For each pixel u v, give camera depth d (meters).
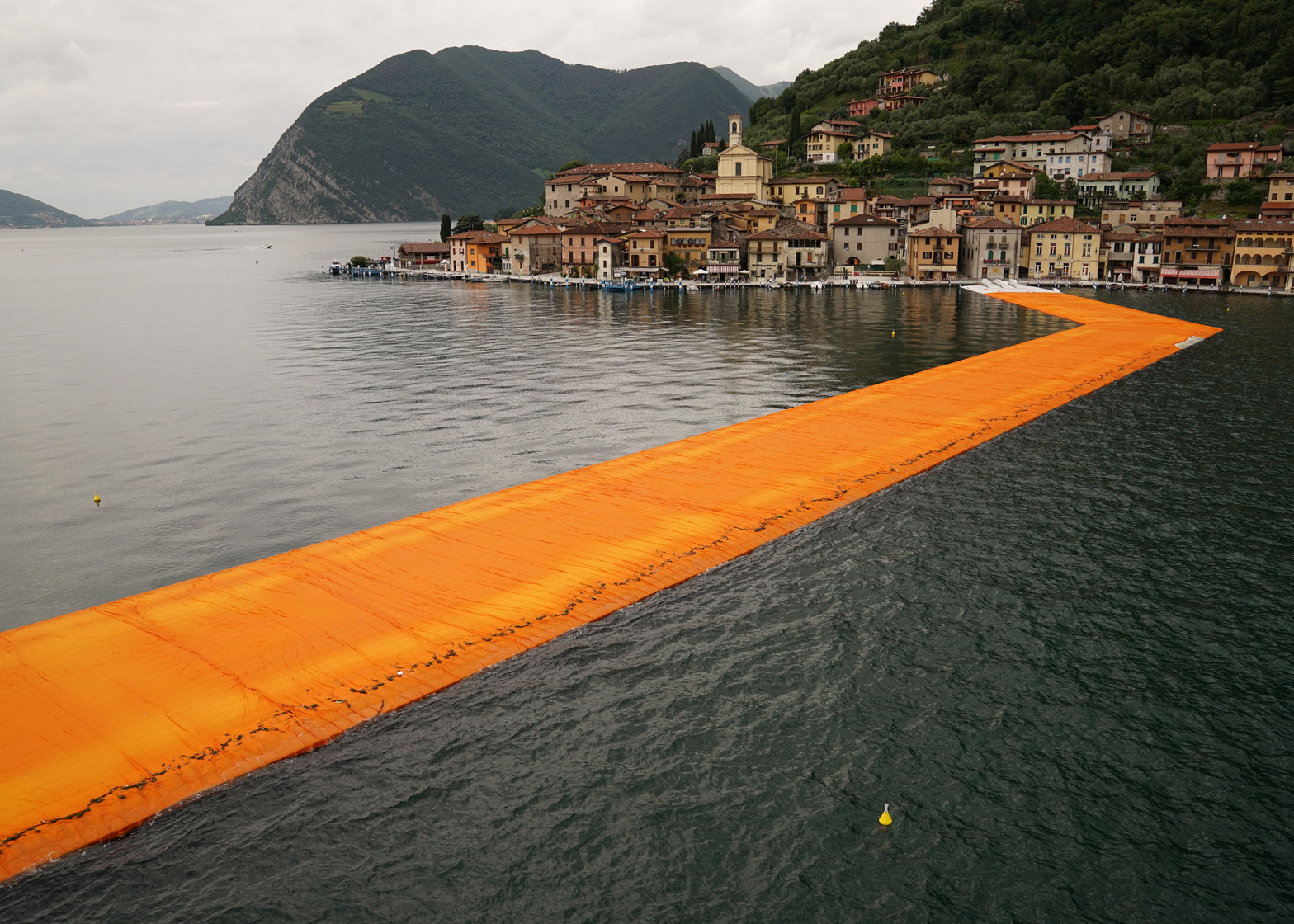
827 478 70.06
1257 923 28.97
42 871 30.84
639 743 37.56
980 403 94.50
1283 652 44.25
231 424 87.88
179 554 56.66
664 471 72.06
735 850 32.00
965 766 36.03
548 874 31.08
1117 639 45.56
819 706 39.94
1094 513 62.41
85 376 112.38
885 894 30.16
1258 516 61.69
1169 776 35.56
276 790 34.78
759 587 51.38
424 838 32.59
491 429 85.44
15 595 51.41
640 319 162.62
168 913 29.42
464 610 48.28
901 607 48.81
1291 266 181.75
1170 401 94.94
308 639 45.22
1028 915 29.36
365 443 80.94
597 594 50.28
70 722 38.28
